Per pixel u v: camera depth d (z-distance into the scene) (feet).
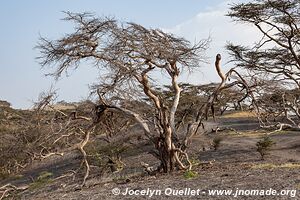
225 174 53.36
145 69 58.80
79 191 55.72
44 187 67.72
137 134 84.94
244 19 98.78
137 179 59.21
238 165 65.72
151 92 60.39
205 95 73.77
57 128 58.95
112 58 57.77
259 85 65.21
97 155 68.64
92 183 63.10
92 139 67.67
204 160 81.10
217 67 62.85
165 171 61.93
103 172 73.97
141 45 57.00
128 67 58.08
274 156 80.59
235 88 65.72
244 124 154.61
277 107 84.02
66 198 50.44
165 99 68.95
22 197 60.64
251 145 98.37
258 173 52.16
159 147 62.08
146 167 65.05
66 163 105.60
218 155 86.79
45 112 58.75
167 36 59.11
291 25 97.45
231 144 102.27
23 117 62.90
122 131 69.97
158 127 61.82
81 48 57.77
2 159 57.57
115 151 78.64
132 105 63.00
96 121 61.98
